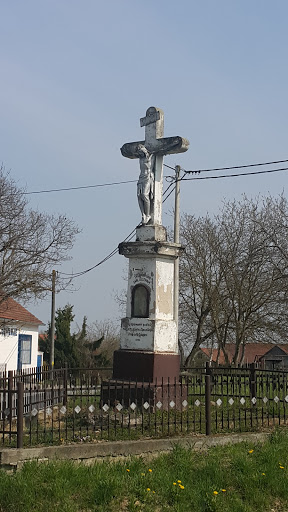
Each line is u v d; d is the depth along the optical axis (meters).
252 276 31.80
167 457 9.46
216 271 32.78
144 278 13.63
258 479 8.81
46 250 27.03
